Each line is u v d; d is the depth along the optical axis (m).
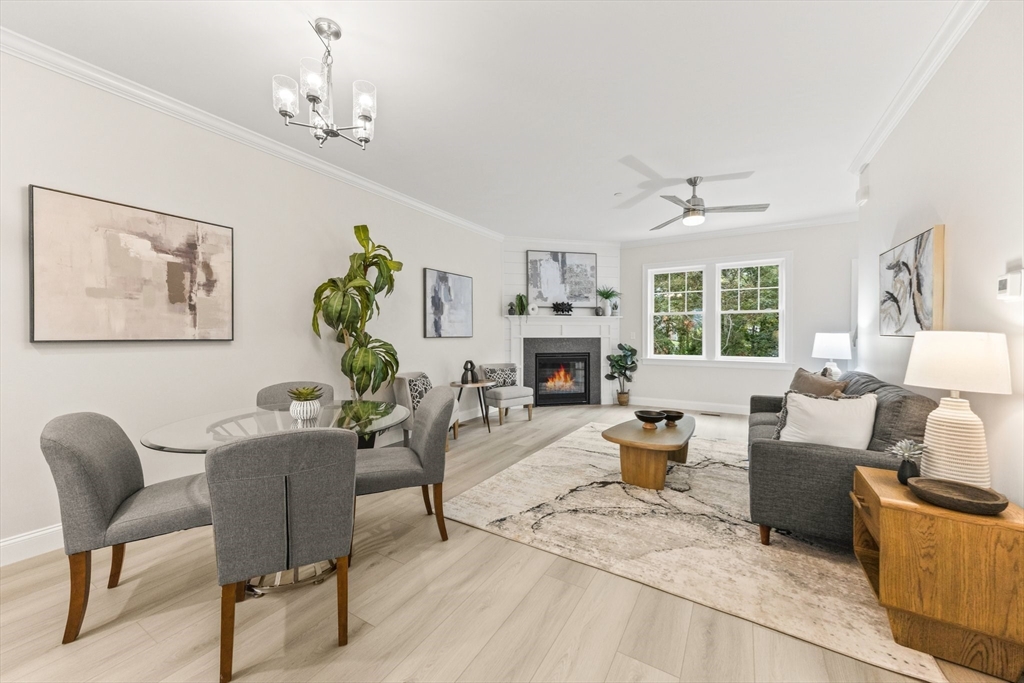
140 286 2.40
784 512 2.04
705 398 5.95
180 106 2.54
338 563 1.47
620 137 3.01
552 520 2.46
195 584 1.86
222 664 1.31
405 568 1.98
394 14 1.83
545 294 6.33
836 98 2.51
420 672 1.36
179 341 2.58
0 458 1.96
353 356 3.20
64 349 2.14
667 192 4.21
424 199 4.44
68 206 2.13
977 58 1.79
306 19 1.86
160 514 1.59
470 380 4.95
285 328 3.22
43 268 2.06
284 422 2.06
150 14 1.83
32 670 1.36
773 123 2.82
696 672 1.35
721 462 3.51
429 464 2.20
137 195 2.40
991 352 1.52
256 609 1.69
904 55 2.12
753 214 5.01
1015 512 1.36
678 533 2.29
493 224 5.48
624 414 5.74
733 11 1.82
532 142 3.10
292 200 3.26
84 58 2.12
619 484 3.04
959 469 1.56
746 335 5.77
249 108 2.62
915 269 2.30
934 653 1.41
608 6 1.79
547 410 6.05
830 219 5.12
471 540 2.24
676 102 2.56
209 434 1.81
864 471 1.77
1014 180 1.58
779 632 1.53
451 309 5.07
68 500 1.45
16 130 1.99
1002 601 1.29
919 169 2.33
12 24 1.88
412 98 2.50
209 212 2.73
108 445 1.69
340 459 1.43
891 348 2.77
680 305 6.23
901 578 1.43
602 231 5.86
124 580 1.88
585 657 1.42
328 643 1.50
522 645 1.48
